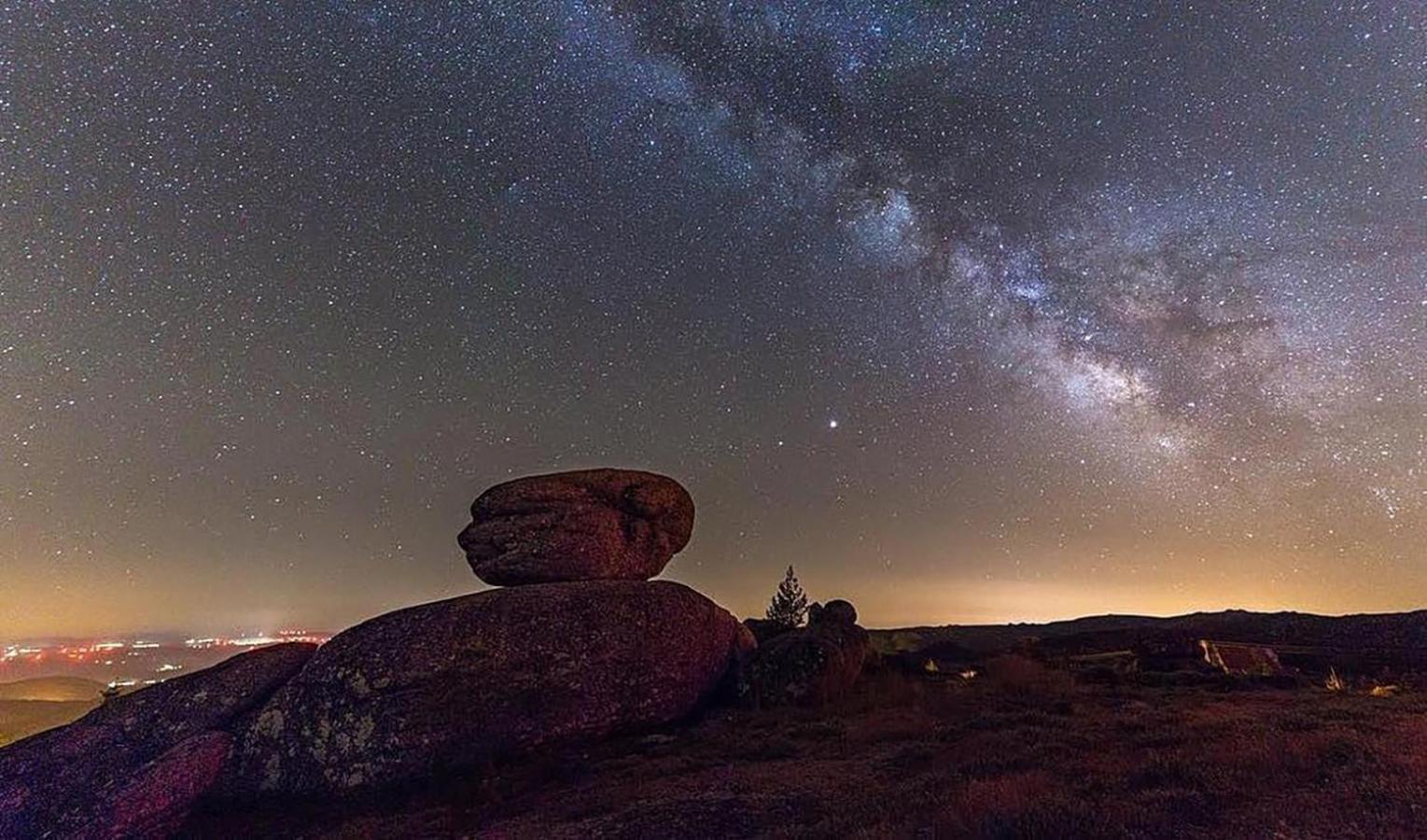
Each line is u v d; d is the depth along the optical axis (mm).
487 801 16641
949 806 11562
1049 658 32781
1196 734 15438
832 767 16188
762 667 24453
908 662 31297
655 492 27828
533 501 26750
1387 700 19906
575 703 21141
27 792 18250
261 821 17906
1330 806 10789
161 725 20391
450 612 21719
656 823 13273
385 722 19609
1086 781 12492
